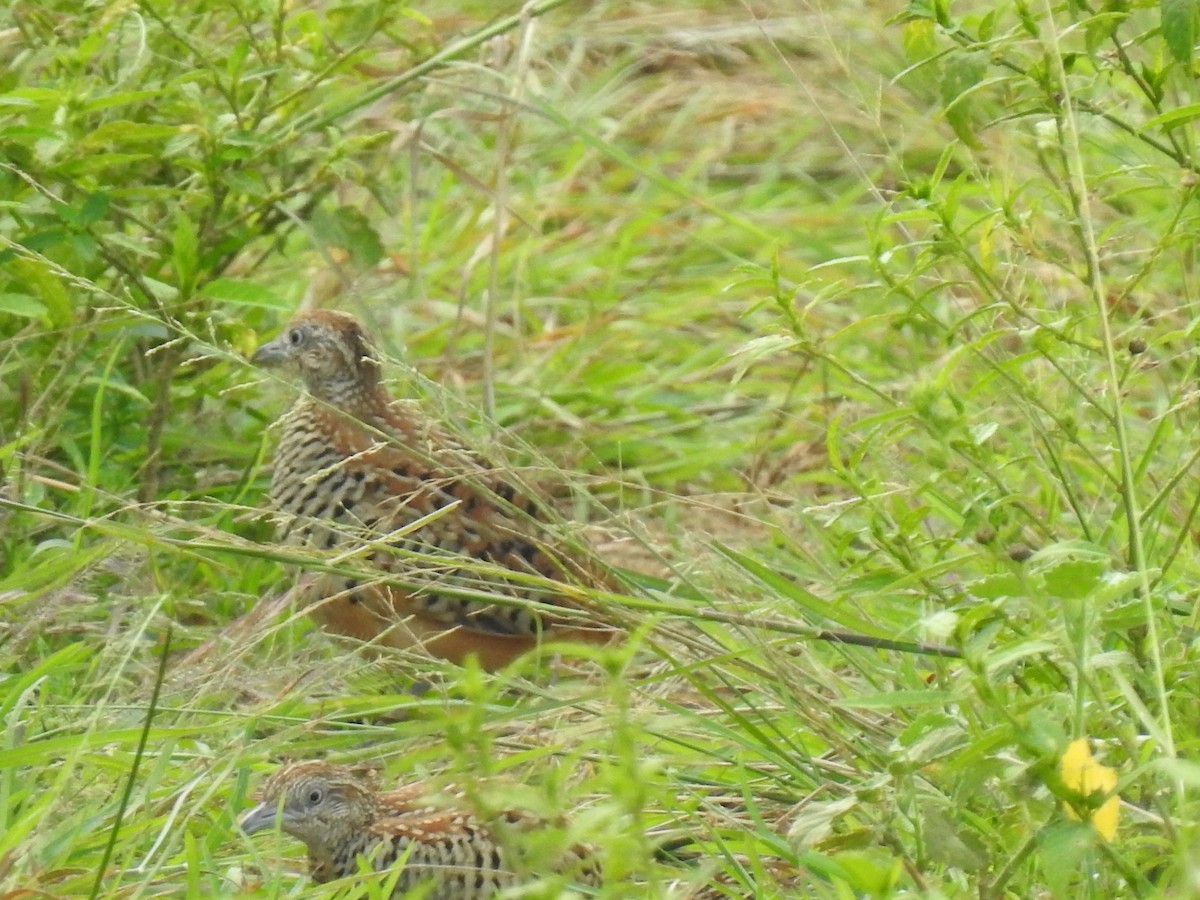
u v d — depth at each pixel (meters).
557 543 10.58
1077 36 12.66
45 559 10.56
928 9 8.18
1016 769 6.19
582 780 8.47
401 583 9.26
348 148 11.96
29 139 10.80
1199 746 7.52
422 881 7.91
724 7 18.78
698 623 9.48
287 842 8.68
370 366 11.05
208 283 11.70
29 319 11.70
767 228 16.23
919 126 16.11
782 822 8.19
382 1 12.00
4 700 9.02
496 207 12.90
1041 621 7.00
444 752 5.91
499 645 10.64
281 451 11.06
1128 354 8.70
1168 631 7.72
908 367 13.75
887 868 6.20
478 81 14.47
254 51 12.30
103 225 11.44
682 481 13.75
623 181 17.20
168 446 12.27
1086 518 9.13
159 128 10.87
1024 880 7.09
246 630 9.88
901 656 9.59
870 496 8.03
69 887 7.56
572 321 15.58
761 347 7.98
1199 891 5.73
